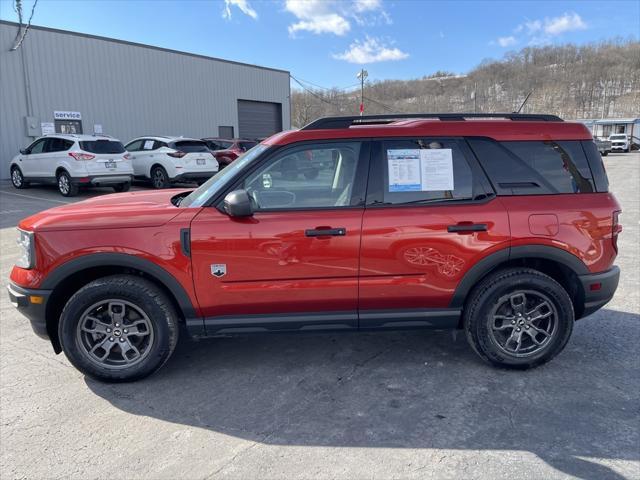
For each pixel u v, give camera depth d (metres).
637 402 3.13
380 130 3.46
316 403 3.16
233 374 3.59
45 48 17.11
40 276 3.27
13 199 12.86
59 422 2.97
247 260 3.28
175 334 3.45
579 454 2.60
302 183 3.42
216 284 3.30
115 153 13.52
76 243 3.24
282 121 28.94
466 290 3.44
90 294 3.28
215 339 4.23
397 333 4.32
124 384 3.44
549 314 3.50
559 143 3.54
